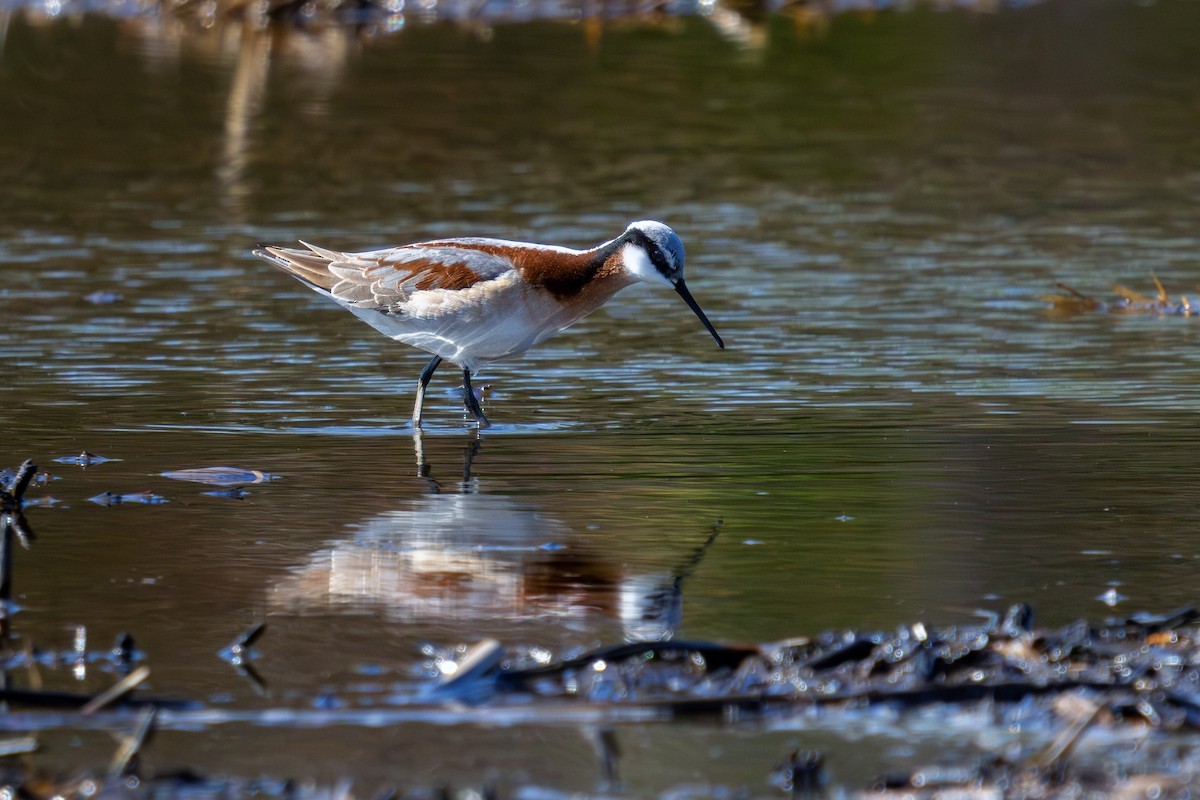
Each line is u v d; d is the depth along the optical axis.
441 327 14.45
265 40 35.66
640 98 30.48
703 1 38.94
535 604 9.88
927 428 14.02
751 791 7.50
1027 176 25.42
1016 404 14.80
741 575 10.34
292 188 24.59
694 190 24.50
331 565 10.59
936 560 10.56
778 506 11.85
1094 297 18.94
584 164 26.06
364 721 8.26
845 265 20.53
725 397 15.20
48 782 7.52
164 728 8.17
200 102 30.05
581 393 15.48
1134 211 23.34
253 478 12.62
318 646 9.23
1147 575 10.23
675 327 17.97
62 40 35.25
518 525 11.44
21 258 20.58
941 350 16.81
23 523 11.46
